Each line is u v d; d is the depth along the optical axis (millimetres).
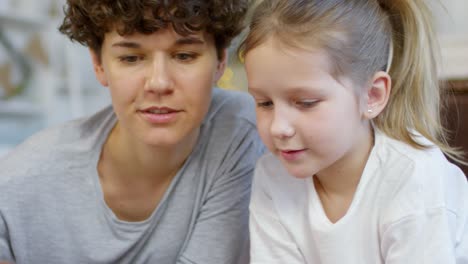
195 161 979
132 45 788
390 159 778
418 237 716
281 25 725
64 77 2398
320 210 827
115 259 970
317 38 709
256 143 1014
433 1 1154
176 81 801
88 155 964
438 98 894
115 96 834
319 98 714
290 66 703
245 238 985
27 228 940
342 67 726
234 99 1057
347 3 769
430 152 792
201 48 813
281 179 891
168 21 762
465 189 806
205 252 941
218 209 956
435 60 867
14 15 2160
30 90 2258
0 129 2158
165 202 968
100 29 840
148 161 926
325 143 732
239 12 857
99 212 959
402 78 837
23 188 920
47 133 1005
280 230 876
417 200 728
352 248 798
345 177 826
